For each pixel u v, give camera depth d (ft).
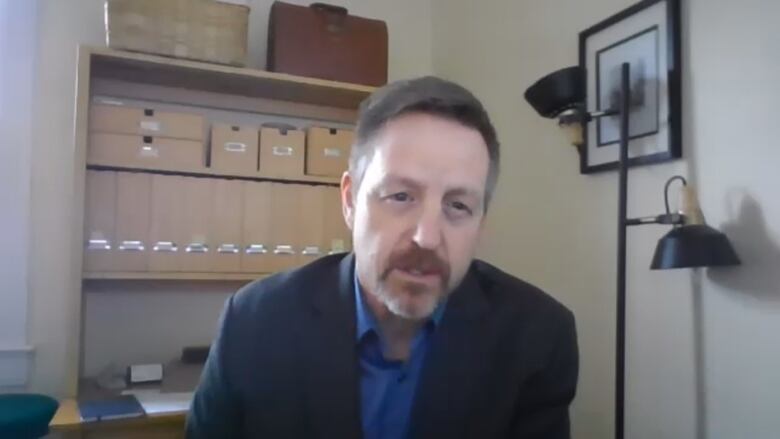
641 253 4.79
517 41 6.51
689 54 4.44
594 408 5.26
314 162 6.39
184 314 6.66
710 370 4.19
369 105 2.31
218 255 5.95
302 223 6.31
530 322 2.90
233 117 7.00
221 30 6.03
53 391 6.06
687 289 4.39
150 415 4.65
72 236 5.67
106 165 5.59
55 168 6.19
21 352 5.91
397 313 2.20
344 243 6.45
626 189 4.43
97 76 6.25
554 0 5.96
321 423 2.50
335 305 2.66
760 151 3.91
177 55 5.83
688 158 4.42
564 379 2.95
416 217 2.11
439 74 8.03
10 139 6.01
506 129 6.68
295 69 6.47
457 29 7.68
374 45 6.86
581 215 5.49
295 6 6.57
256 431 2.64
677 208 4.37
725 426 4.07
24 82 6.09
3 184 5.97
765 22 3.90
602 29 5.24
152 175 5.75
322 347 2.58
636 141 4.83
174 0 5.84
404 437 2.58
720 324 4.14
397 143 2.14
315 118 7.38
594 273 5.32
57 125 6.22
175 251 5.80
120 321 6.40
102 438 4.69
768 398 3.80
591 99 5.32
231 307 2.85
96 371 6.26
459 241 2.16
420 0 8.23
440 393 2.59
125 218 5.64
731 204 4.09
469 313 2.75
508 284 3.07
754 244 3.93
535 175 6.16
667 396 4.51
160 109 6.62
